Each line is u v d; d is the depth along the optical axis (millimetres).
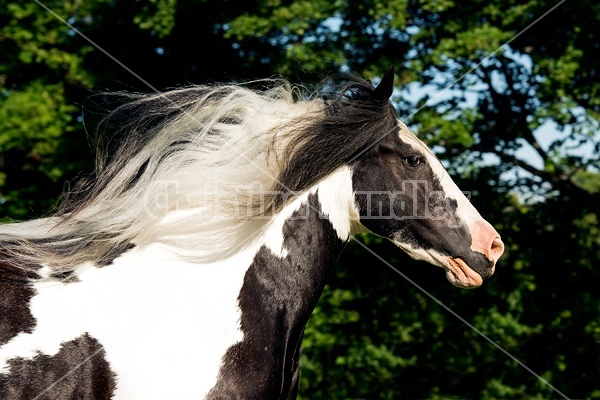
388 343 10180
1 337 3066
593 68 9203
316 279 3570
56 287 3207
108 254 3324
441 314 9953
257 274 3430
